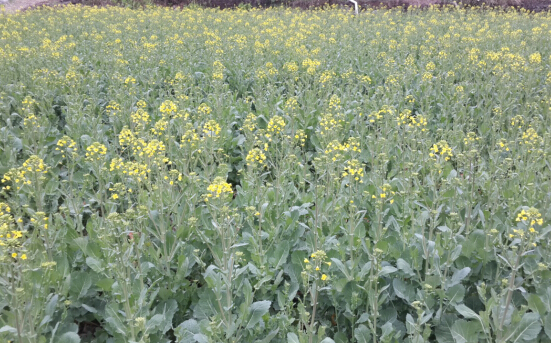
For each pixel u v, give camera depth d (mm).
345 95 8258
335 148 4445
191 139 5141
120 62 9570
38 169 3945
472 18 19047
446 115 7668
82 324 3783
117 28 16031
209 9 23016
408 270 3588
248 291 3271
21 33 14875
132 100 7879
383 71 10125
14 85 8281
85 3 24953
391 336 3105
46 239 3660
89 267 3957
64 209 4004
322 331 2867
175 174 4211
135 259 3623
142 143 4590
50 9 21562
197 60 11008
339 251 3746
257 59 10492
